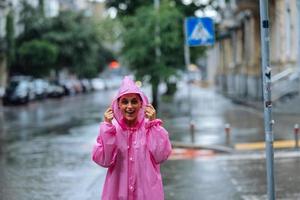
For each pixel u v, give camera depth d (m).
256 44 41.03
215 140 17.86
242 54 48.44
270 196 7.09
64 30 58.88
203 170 13.09
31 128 24.69
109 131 5.49
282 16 31.94
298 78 27.73
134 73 30.86
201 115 28.41
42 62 55.12
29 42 55.06
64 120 28.70
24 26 56.78
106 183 5.68
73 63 59.97
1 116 32.75
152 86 30.80
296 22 29.28
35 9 57.81
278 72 31.92
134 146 5.60
